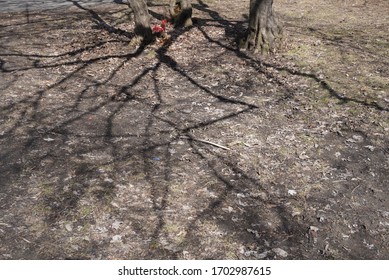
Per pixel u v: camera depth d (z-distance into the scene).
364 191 4.23
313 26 9.83
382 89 6.41
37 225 3.73
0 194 4.10
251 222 3.81
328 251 3.52
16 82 6.78
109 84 6.71
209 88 6.57
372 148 4.94
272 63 7.45
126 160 4.67
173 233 3.67
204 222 3.79
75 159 4.67
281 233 3.70
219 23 9.92
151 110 5.86
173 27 9.47
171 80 6.87
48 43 8.76
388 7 11.77
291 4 12.23
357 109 5.84
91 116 5.67
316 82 6.68
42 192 4.13
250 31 7.90
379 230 3.74
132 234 3.65
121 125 5.43
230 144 5.00
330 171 4.53
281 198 4.12
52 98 6.21
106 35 9.17
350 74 6.97
